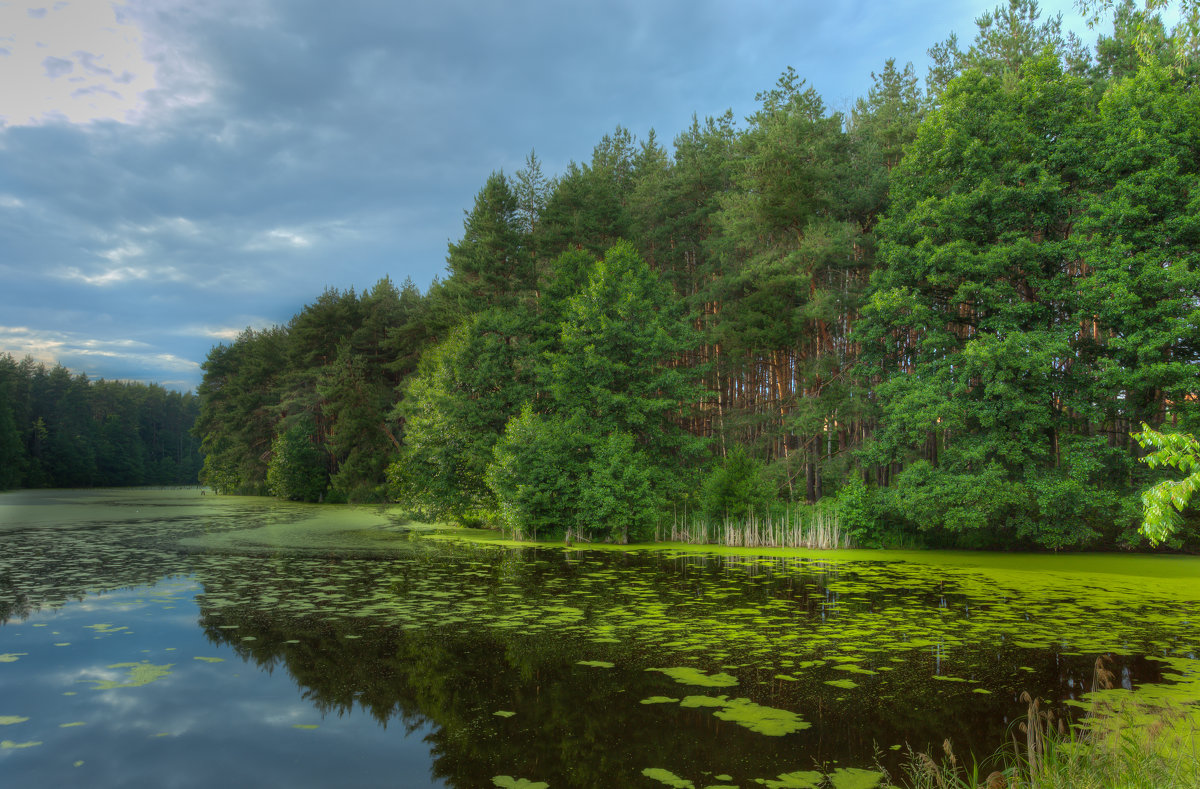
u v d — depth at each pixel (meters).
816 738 6.27
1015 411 22.00
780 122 32.53
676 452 32.00
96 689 7.60
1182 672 8.47
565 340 29.66
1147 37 12.45
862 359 27.16
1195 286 19.72
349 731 6.44
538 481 25.19
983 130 23.73
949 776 5.42
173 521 32.25
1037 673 8.40
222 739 6.24
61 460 87.81
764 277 32.50
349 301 56.38
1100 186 22.66
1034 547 24.31
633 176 48.12
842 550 23.19
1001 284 22.41
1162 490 5.47
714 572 17.31
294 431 52.94
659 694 7.49
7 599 12.58
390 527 29.73
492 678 8.04
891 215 26.27
